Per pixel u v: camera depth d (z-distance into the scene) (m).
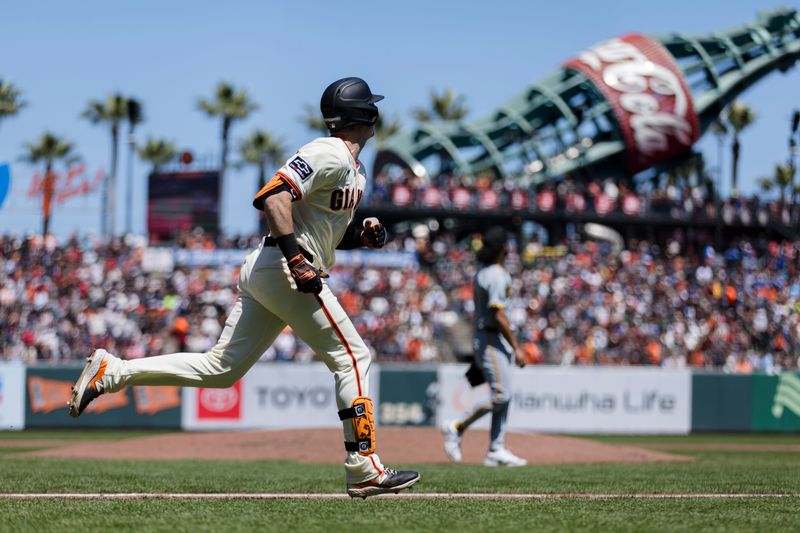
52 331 42.00
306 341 7.45
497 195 61.09
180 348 39.69
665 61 67.31
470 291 50.72
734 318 48.19
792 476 12.38
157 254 51.50
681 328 46.97
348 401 7.47
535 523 6.57
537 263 56.69
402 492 9.34
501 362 14.49
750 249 59.00
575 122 66.00
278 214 6.82
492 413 14.69
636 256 57.78
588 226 64.56
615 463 15.77
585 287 51.91
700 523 6.72
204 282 48.78
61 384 30.12
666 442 27.42
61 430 29.86
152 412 30.23
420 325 46.25
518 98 67.69
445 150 67.88
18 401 30.03
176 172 59.47
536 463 15.59
